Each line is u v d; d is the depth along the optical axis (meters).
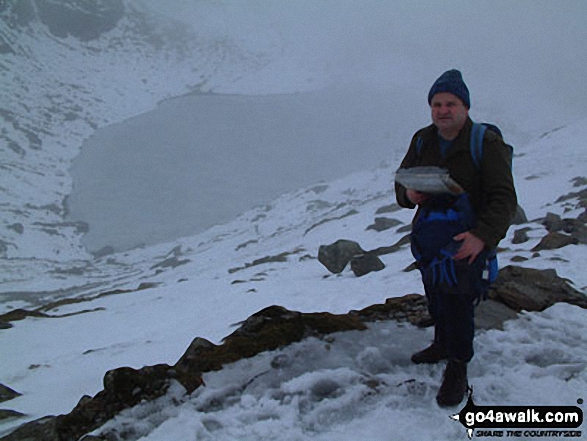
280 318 3.94
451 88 2.72
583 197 24.03
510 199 2.65
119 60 160.88
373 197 53.06
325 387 3.16
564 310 4.46
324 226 36.06
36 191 83.25
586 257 10.05
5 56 132.62
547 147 45.94
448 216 2.74
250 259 30.38
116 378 3.15
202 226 84.69
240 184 107.75
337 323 3.92
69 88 134.75
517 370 3.40
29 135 103.75
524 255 11.04
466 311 2.89
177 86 158.12
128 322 13.85
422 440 2.66
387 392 3.12
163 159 113.25
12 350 11.77
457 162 2.77
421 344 3.72
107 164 104.38
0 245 59.97
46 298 35.94
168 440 2.68
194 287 18.47
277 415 2.89
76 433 2.98
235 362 3.46
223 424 2.81
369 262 14.83
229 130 134.88
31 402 6.25
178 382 3.16
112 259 57.19
